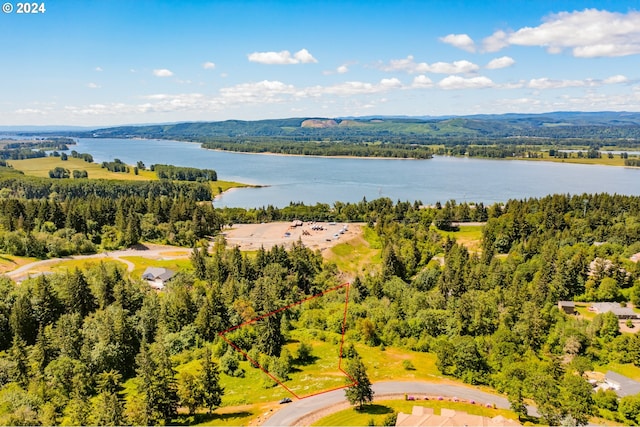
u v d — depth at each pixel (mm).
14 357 112125
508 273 195750
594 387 117500
